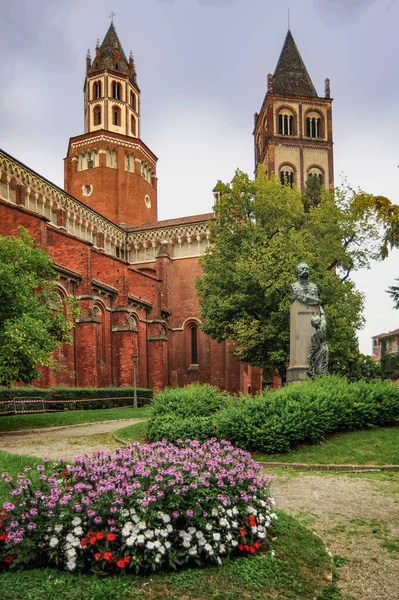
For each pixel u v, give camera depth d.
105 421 25.06
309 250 34.97
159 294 50.59
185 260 55.56
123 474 6.87
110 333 42.62
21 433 20.05
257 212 37.19
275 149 74.19
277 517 8.19
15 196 40.66
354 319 33.50
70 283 37.12
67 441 17.80
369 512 9.42
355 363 42.28
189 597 5.68
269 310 33.12
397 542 7.88
